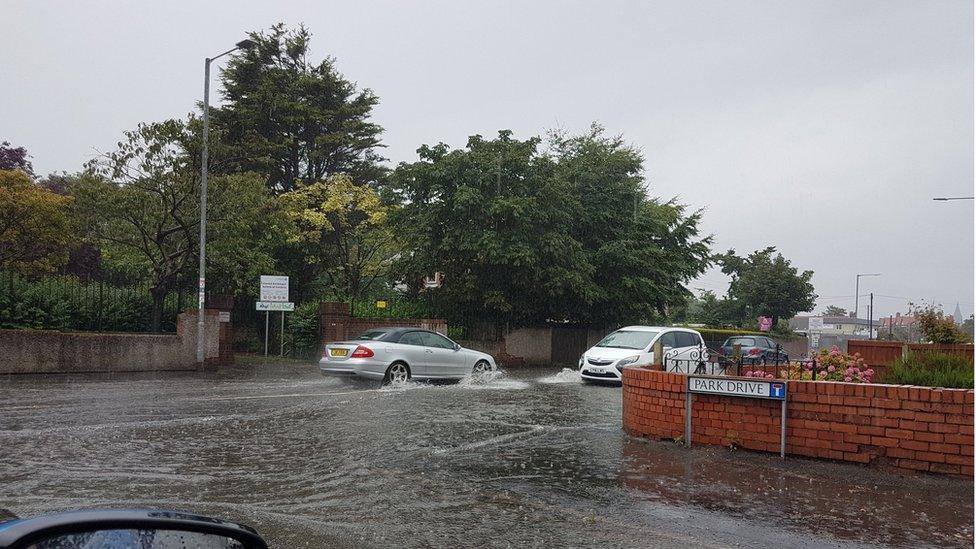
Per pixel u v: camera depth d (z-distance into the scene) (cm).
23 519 234
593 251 3061
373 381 1703
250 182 2316
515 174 2755
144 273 2627
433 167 2686
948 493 697
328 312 2584
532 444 947
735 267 6219
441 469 805
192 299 2366
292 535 578
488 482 747
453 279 2783
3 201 2016
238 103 3481
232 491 709
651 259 3105
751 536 577
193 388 1571
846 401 809
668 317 3528
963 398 745
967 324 1945
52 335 1855
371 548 552
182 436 982
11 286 1931
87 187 2086
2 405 1243
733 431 888
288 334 2752
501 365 2839
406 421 1132
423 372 1764
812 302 5944
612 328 3219
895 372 876
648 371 978
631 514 636
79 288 2116
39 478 740
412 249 2769
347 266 3288
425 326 2695
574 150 3725
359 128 3681
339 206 3089
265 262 2642
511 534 586
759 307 5966
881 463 785
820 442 823
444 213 2689
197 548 245
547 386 1800
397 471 795
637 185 3506
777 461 832
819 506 657
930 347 1661
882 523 607
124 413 1169
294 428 1056
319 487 727
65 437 955
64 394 1408
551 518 627
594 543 564
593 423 1138
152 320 2212
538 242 2670
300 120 3444
